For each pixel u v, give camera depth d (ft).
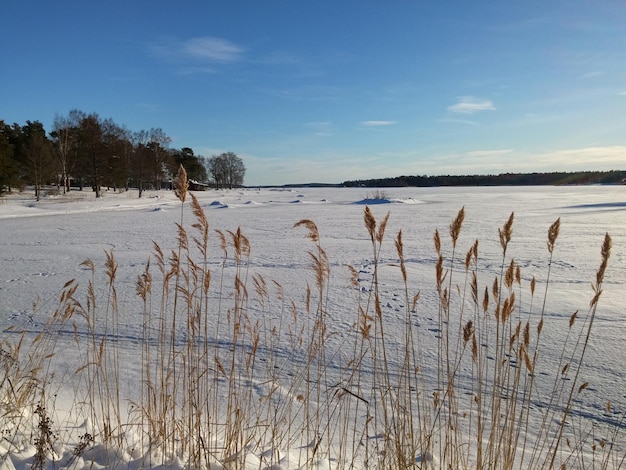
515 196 188.03
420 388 15.60
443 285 31.91
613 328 22.17
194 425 9.83
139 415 12.23
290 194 273.33
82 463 8.68
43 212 114.73
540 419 13.56
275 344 19.95
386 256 45.16
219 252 49.26
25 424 10.23
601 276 9.16
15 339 20.33
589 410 14.19
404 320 23.82
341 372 16.98
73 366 16.81
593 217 85.51
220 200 189.78
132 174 203.72
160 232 68.69
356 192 303.68
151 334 21.12
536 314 24.77
